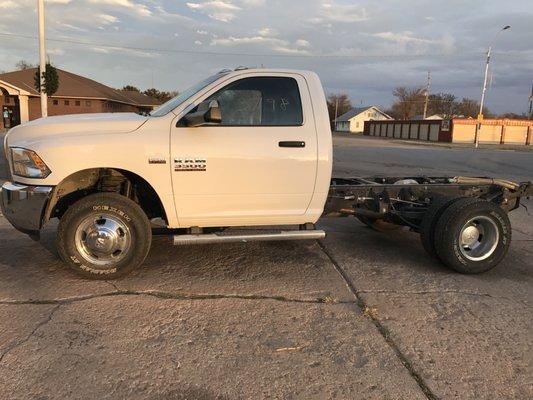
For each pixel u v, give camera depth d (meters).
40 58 23.59
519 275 5.73
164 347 3.78
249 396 3.20
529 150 42.91
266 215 5.40
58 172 4.86
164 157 5.01
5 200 5.02
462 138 65.00
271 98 5.29
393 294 4.98
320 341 3.95
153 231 5.64
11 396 3.12
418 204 6.38
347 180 7.08
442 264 5.93
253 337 3.98
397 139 70.50
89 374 3.39
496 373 3.55
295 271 5.59
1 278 5.11
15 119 42.00
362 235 7.41
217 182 5.16
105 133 4.96
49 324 4.10
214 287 5.02
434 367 3.61
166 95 78.50
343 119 124.31
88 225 5.05
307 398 3.20
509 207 6.86
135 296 4.74
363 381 3.41
